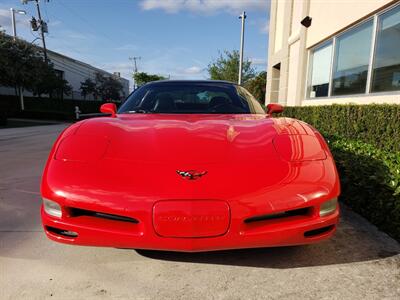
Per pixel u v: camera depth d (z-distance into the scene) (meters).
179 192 1.68
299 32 9.71
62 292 1.77
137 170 1.78
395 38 4.95
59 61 35.53
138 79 62.47
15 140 9.06
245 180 1.72
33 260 2.10
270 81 14.53
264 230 1.70
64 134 2.16
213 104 3.00
